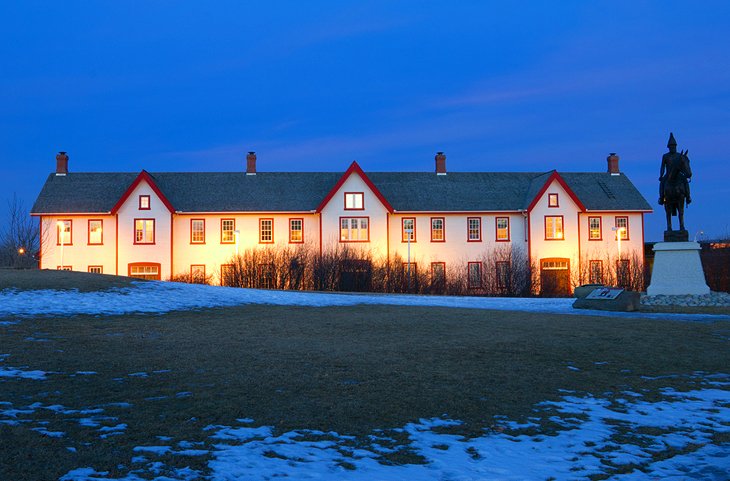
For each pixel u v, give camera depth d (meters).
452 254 53.53
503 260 52.94
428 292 48.81
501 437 8.45
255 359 13.38
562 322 21.06
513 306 29.36
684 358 14.40
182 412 9.05
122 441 7.70
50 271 31.77
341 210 52.06
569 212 53.78
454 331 18.55
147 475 6.61
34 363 12.20
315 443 7.91
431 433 8.52
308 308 25.86
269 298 29.92
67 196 52.09
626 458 7.65
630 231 54.91
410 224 53.34
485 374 12.28
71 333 16.44
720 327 19.81
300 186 55.25
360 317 22.20
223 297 28.50
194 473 6.72
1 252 60.00
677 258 30.73
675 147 31.16
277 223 52.31
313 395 10.29
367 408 9.61
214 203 52.62
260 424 8.66
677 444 8.28
